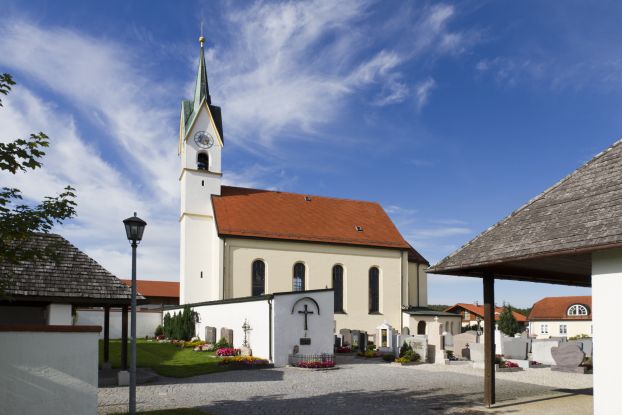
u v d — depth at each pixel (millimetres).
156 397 14617
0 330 9055
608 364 10109
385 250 43438
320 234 41625
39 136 9273
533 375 21141
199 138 42562
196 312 34500
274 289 38938
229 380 18312
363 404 13727
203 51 45969
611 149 12508
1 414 8930
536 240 11398
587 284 16781
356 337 33750
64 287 16172
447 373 20891
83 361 9742
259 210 42219
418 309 44688
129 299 17031
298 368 22641
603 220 10281
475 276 14281
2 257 9312
